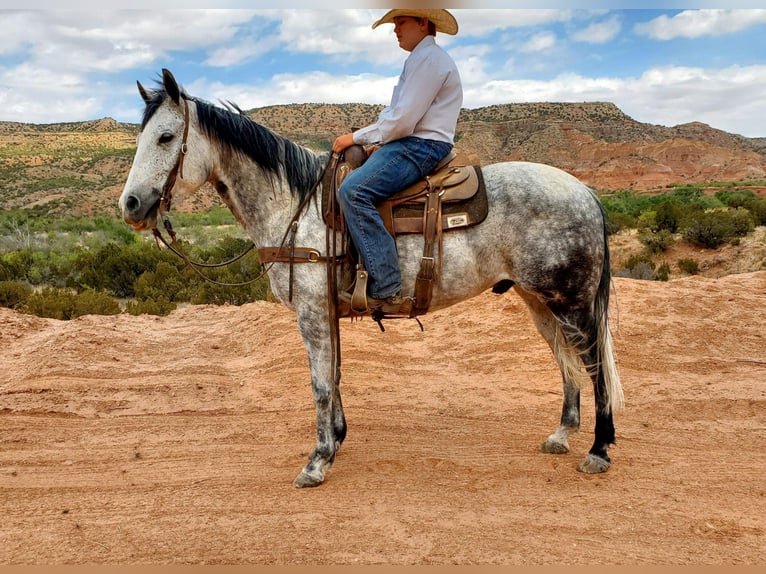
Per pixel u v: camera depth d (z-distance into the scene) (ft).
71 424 19.69
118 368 25.43
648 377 22.77
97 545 11.96
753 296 31.19
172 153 13.52
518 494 13.88
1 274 57.41
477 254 14.02
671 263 73.56
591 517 12.73
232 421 19.79
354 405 20.75
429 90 13.30
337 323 14.57
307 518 12.80
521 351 26.14
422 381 23.40
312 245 14.08
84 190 289.53
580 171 401.29
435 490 14.14
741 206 125.18
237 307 36.63
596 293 14.47
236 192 14.51
